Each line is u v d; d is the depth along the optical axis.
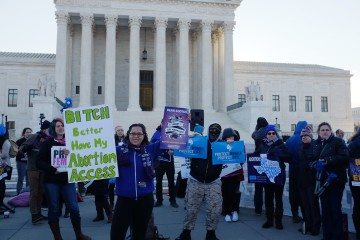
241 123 40.44
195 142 8.88
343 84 68.44
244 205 14.45
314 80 67.12
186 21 45.78
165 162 14.09
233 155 9.05
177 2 45.84
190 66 50.81
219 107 49.38
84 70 43.50
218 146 9.06
